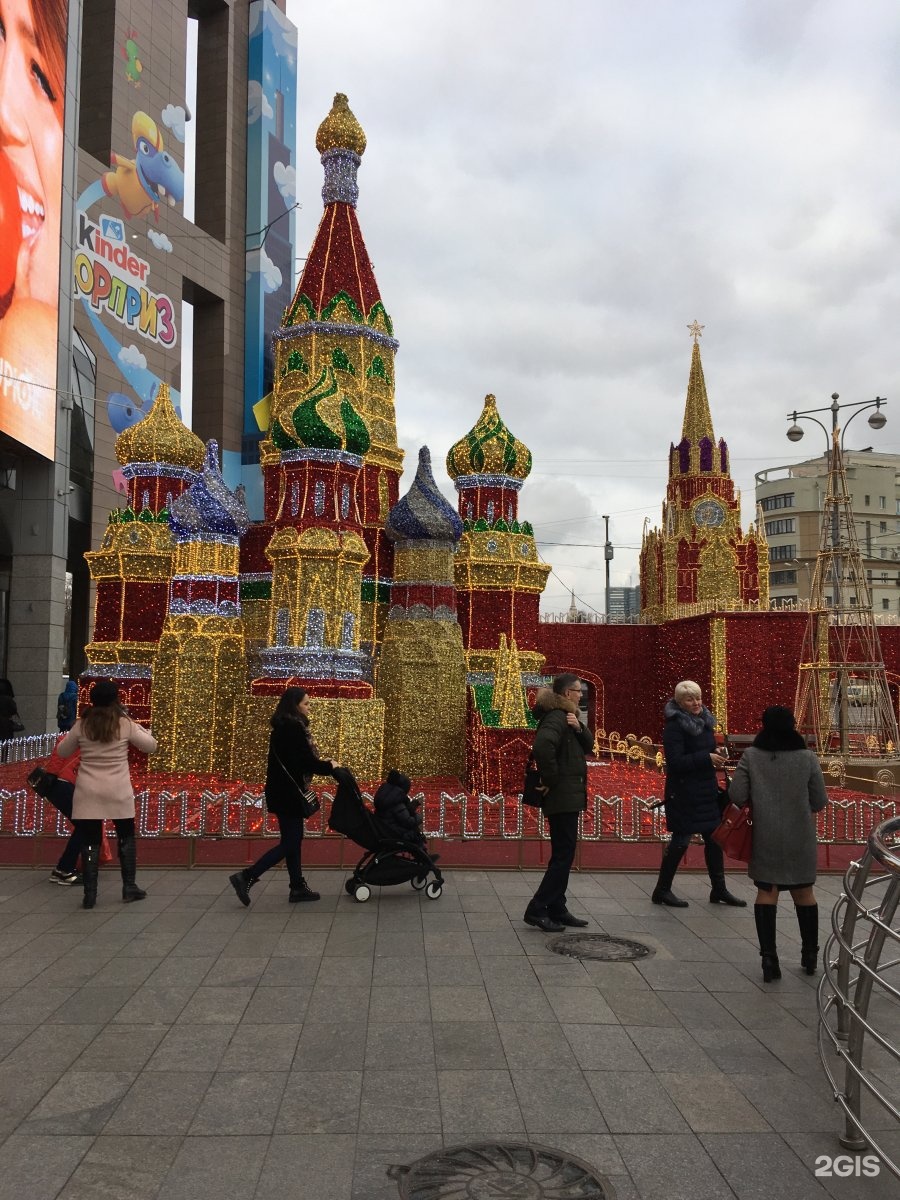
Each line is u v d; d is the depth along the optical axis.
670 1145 4.45
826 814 12.73
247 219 60.03
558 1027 5.91
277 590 17.56
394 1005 6.25
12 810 12.06
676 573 35.62
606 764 24.69
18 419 23.84
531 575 21.17
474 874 10.38
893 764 21.92
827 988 6.73
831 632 28.27
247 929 8.06
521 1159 4.30
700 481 36.41
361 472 20.59
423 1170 4.19
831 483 24.45
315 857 10.88
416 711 18.58
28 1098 4.87
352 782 9.12
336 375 20.69
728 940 7.98
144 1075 5.15
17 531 26.41
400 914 8.63
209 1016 6.02
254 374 59.06
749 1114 4.78
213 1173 4.15
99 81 47.16
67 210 27.56
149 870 10.39
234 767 17.05
